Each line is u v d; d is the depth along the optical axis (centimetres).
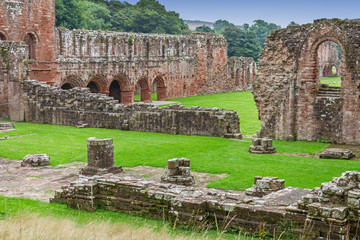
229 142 3089
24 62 4306
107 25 10838
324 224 1170
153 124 3616
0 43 4331
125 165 2450
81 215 1539
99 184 1634
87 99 3978
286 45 3145
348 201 1184
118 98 6862
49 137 3375
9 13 4866
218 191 1503
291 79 3145
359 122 2961
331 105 3048
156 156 2644
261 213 1282
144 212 1513
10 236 1107
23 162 2508
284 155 2648
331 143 3066
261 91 3259
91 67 5684
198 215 1360
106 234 1184
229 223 1323
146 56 6638
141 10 11756
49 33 5216
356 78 2938
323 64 11325
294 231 1222
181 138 3288
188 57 7631
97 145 2259
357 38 2922
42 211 1591
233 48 12388
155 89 8650
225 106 5947
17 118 4325
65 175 2284
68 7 9256
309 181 1986
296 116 3180
